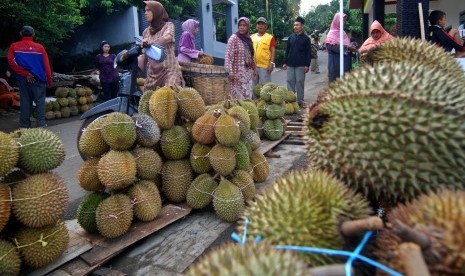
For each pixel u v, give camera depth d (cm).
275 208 124
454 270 90
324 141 145
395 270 98
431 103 130
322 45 3638
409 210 107
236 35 652
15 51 749
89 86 1223
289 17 3070
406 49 176
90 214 292
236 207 318
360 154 133
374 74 145
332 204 122
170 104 340
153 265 269
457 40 596
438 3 1032
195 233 310
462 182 128
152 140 322
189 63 522
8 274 226
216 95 524
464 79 166
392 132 129
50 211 241
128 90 500
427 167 127
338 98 146
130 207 293
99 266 263
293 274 84
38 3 973
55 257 252
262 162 396
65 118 1013
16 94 1033
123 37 1452
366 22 1278
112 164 289
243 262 87
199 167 343
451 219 95
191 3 1655
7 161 227
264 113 587
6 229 246
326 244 114
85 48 1513
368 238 107
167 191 343
